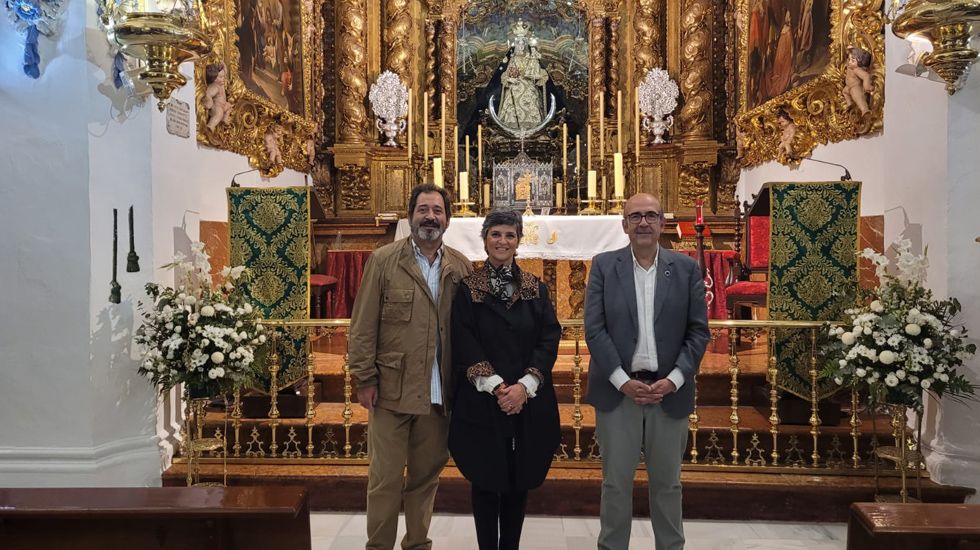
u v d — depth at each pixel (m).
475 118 8.59
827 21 5.39
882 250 4.52
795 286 4.21
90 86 3.65
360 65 8.04
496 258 2.81
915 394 3.42
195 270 4.08
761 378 4.77
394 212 8.03
